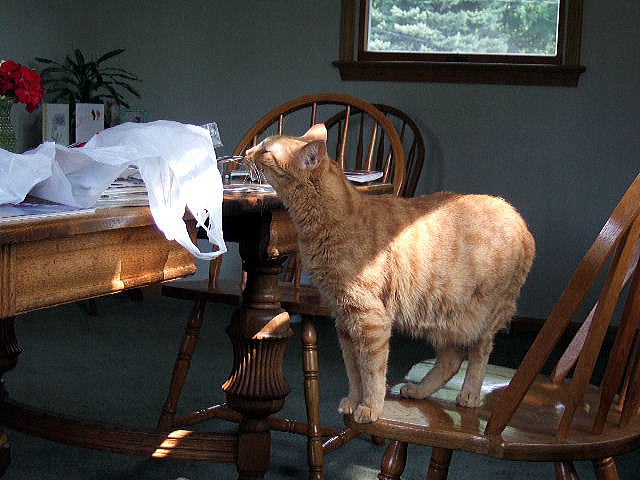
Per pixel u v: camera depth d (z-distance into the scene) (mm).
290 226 1906
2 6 4363
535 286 4348
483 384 1761
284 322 1916
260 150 1586
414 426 1464
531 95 4285
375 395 1501
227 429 2723
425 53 4473
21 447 2510
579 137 4250
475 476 2441
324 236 1507
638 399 1523
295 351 3713
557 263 4324
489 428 1424
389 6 4543
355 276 1491
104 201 1472
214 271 2459
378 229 1506
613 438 1468
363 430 1495
